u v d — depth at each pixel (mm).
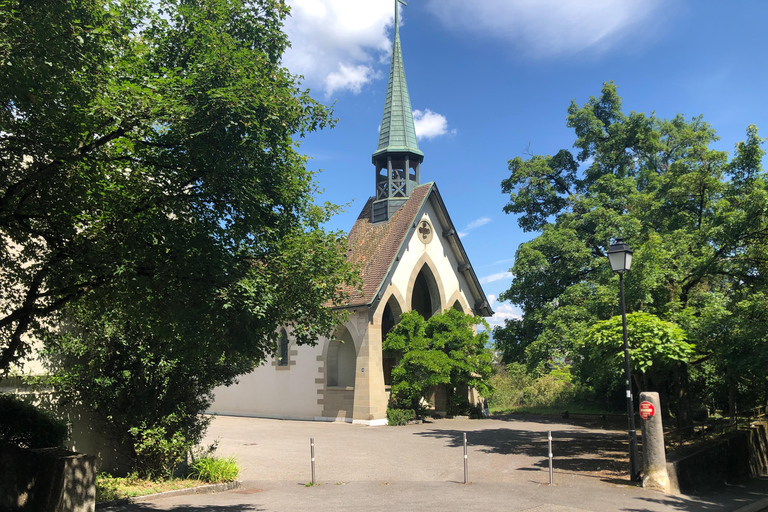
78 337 12219
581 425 26953
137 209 8086
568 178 31172
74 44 6918
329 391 28797
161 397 12750
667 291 16938
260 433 23266
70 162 7602
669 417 24734
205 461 13062
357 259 31062
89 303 9617
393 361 31969
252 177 8336
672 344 13266
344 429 24797
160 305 8164
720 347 14234
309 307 9781
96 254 7984
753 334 13539
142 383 12523
